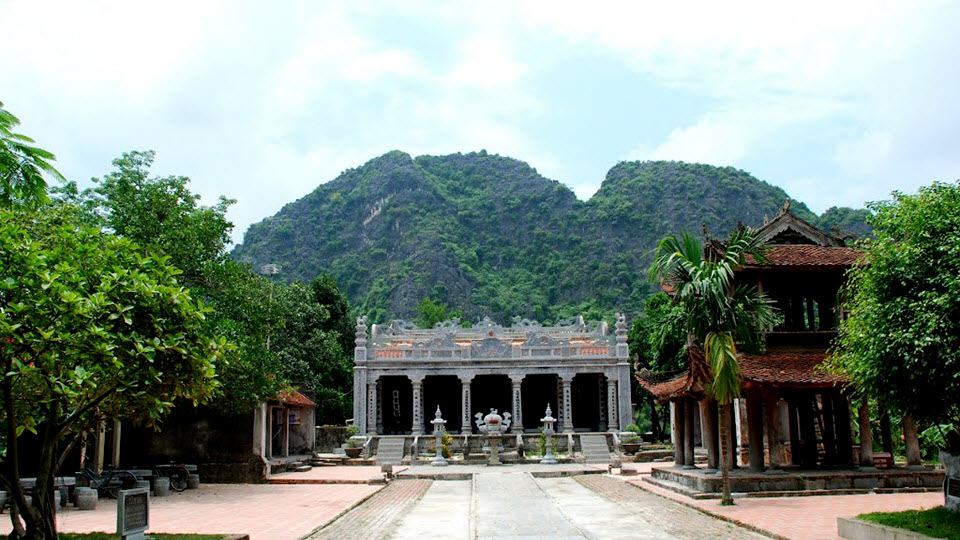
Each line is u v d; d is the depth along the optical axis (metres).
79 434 14.79
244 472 32.56
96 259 13.88
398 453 46.94
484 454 44.41
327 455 47.09
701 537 15.58
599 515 19.70
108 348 11.80
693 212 141.00
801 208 140.50
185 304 13.58
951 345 13.43
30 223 18.09
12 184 14.25
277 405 39.28
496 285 145.62
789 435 30.84
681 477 25.70
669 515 19.38
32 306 11.49
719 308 21.17
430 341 53.62
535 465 41.56
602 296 130.38
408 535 16.66
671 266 22.75
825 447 27.62
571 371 52.72
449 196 176.12
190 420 33.31
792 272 25.86
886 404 15.52
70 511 21.19
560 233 153.62
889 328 14.45
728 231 136.12
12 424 12.08
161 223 28.59
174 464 30.19
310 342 50.53
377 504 23.64
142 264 14.21
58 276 11.87
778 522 16.91
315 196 180.75
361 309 135.62
